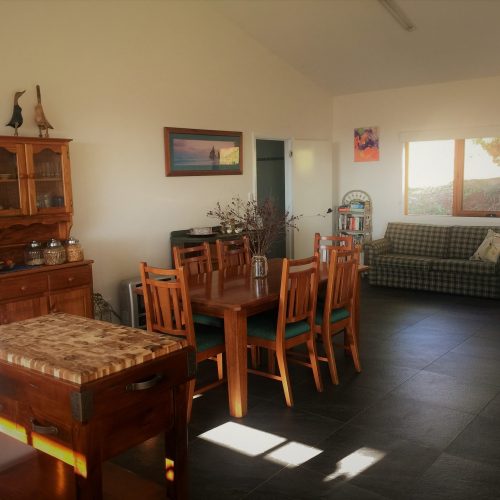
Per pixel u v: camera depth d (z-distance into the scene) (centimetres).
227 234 568
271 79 669
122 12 495
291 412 323
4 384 156
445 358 413
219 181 612
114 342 163
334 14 559
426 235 688
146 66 520
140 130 520
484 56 604
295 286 332
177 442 167
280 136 692
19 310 390
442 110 695
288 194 725
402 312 553
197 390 328
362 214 762
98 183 488
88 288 434
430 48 602
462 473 253
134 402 149
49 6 439
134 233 523
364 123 764
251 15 589
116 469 191
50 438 146
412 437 289
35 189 405
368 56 643
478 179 691
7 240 421
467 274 609
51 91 445
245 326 317
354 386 362
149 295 327
